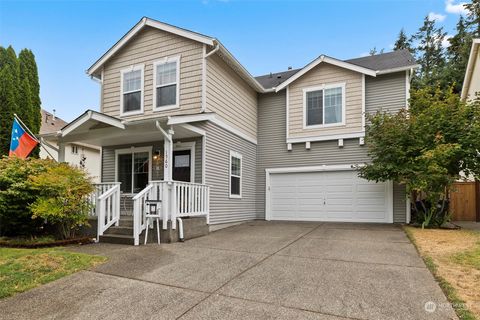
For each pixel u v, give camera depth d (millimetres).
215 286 4137
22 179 7391
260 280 4359
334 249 6262
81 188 7352
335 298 3682
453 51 24953
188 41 9734
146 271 4809
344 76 11578
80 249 6332
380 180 9734
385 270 4738
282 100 12727
